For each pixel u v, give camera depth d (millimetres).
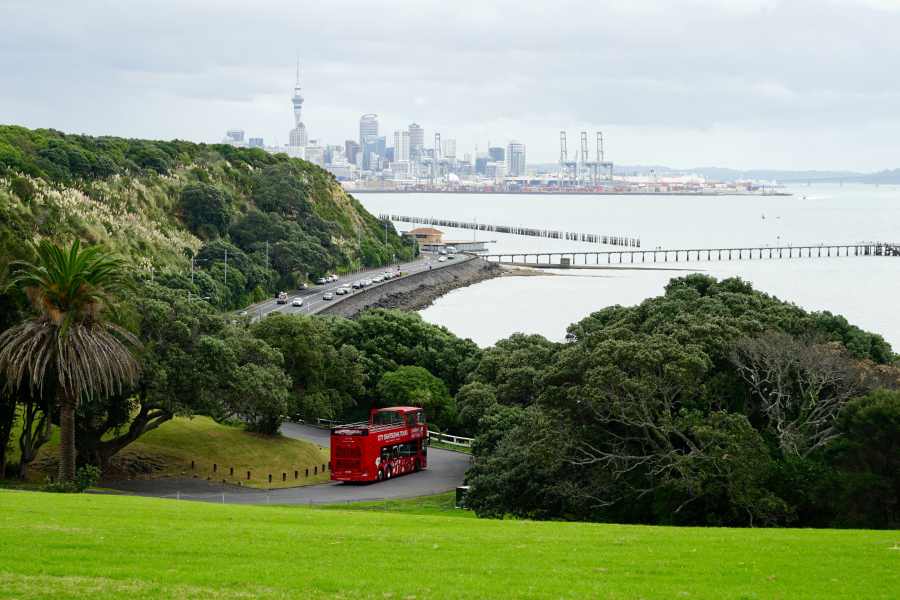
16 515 37969
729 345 61969
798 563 31547
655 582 28547
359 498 74438
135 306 73938
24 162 177375
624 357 59562
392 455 86125
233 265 187875
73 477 59500
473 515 66312
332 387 106250
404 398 108750
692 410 57219
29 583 25094
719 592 27172
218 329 83438
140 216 191750
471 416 101625
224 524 39281
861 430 47656
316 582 27125
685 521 54562
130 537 33188
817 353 61219
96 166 198125
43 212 148375
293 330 101438
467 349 124500
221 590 25688
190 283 150625
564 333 192250
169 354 75562
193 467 82312
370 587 26891
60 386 58594
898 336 176000
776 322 73438
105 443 75188
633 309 89500
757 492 51531
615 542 36344
